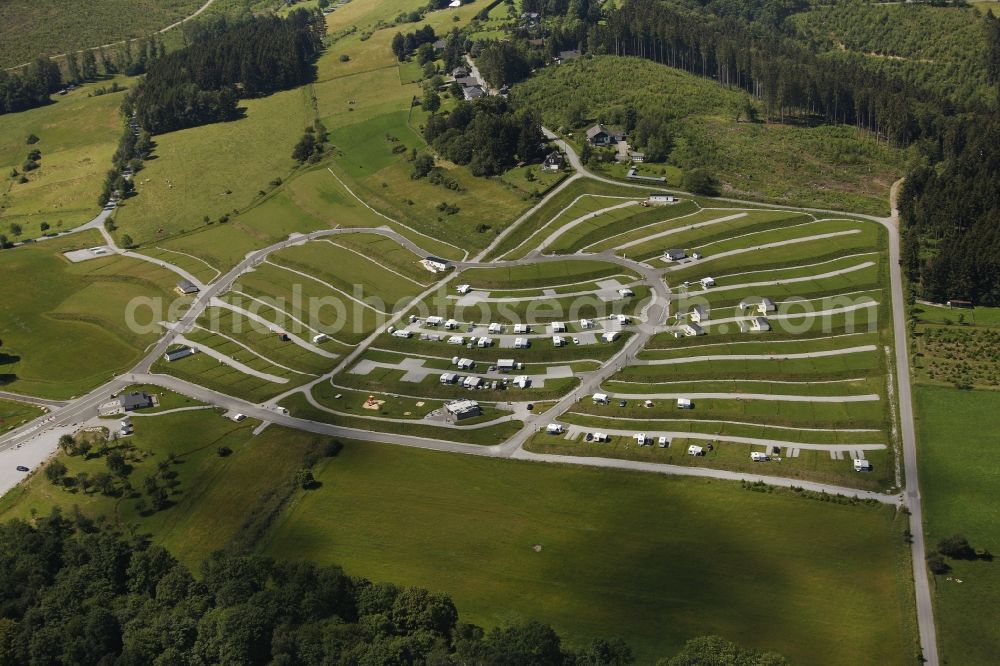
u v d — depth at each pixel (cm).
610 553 17625
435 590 16925
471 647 14688
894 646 14875
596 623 15825
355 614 15975
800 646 15025
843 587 16288
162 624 15638
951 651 14725
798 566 16900
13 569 17462
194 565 18225
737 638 15262
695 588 16525
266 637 15200
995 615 15350
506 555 17800
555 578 17050
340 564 17850
